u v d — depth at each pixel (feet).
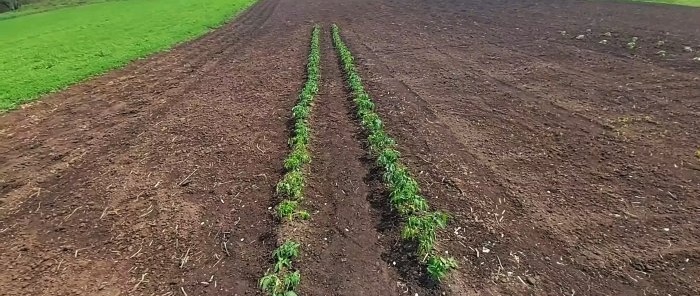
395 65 61.36
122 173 35.42
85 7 199.62
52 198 32.50
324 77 58.54
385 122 41.42
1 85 67.72
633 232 23.86
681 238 23.09
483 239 24.26
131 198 31.42
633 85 45.39
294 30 99.66
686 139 33.17
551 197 27.53
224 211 28.86
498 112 41.52
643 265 21.62
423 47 70.74
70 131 46.29
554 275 21.50
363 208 27.99
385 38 80.94
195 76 65.72
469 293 20.77
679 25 70.08
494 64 57.41
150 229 27.53
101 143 42.24
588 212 25.80
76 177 35.50
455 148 35.01
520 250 23.25
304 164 33.88
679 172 28.99
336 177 32.07
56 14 180.55
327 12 123.65
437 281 21.45
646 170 29.55
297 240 25.13
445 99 46.26
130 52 85.76
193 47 88.58
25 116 52.75
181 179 33.63
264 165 34.83
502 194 28.25
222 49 84.89
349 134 39.32
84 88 63.26
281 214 26.86
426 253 22.72
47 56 89.66
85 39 106.83
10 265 25.09
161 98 55.67
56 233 27.96
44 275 24.06
